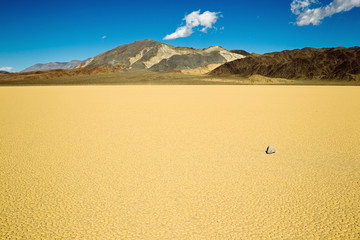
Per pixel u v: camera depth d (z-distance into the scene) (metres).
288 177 7.61
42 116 19.67
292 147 10.66
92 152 10.22
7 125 15.98
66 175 7.92
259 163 8.80
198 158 9.35
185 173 7.95
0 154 10.05
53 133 13.64
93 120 17.78
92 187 7.06
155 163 8.88
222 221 5.41
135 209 5.90
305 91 56.12
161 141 11.80
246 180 7.41
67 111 22.61
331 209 5.86
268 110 22.53
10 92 56.66
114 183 7.29
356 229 5.12
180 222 5.38
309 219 5.48
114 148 10.75
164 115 19.89
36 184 7.30
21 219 5.60
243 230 5.10
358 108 23.34
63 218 5.61
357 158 9.22
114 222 5.42
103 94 47.34
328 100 32.44
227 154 9.80
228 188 6.91
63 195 6.63
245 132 13.51
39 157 9.66
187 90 61.78
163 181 7.38
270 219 5.48
